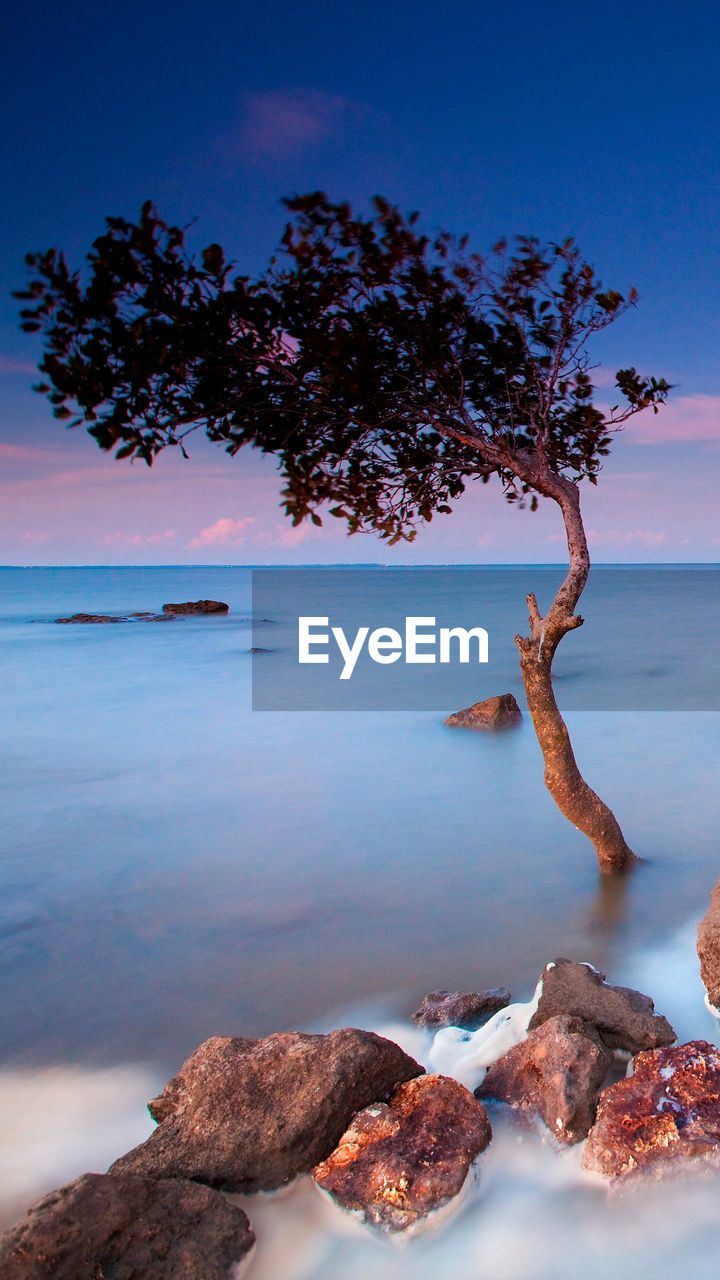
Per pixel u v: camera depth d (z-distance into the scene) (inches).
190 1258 134.9
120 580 6668.3
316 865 365.7
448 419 299.7
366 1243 150.5
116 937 295.0
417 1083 178.2
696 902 314.5
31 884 347.9
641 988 249.9
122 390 218.5
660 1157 158.4
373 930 297.0
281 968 270.1
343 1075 173.0
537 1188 161.6
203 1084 179.0
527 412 295.6
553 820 426.3
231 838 406.6
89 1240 132.3
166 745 644.1
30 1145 186.7
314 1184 161.0
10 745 647.8
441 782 513.7
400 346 270.8
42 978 265.7
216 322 227.8
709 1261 144.5
